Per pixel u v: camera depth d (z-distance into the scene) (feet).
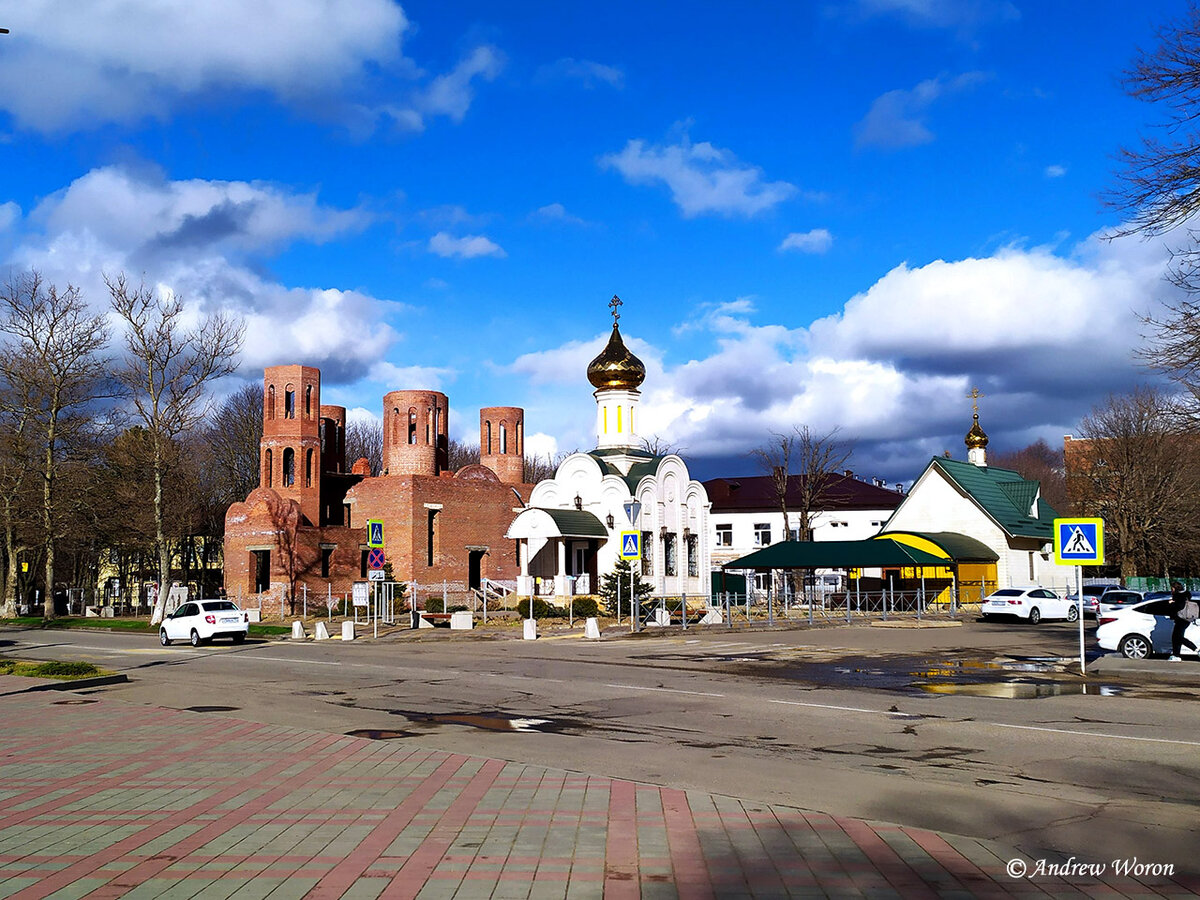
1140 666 73.61
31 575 240.53
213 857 24.95
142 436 176.76
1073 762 37.83
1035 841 26.71
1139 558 210.18
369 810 29.68
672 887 22.53
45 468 171.83
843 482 262.26
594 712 52.65
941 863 24.31
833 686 64.08
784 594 180.24
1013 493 205.36
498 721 50.06
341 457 226.58
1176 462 194.70
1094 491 221.87
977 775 35.60
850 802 31.48
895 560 157.07
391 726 49.08
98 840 26.66
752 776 35.55
